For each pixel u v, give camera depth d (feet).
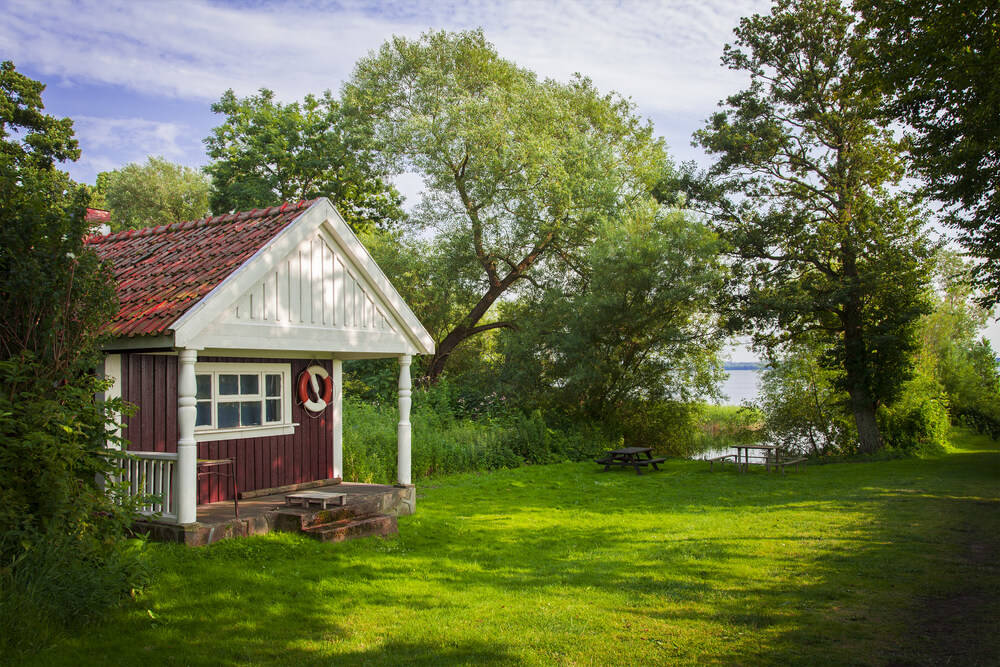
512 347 78.89
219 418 34.68
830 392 82.74
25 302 20.98
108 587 19.81
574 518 38.83
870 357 73.10
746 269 77.36
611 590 23.59
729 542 31.09
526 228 85.56
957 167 44.88
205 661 16.99
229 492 34.63
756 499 45.44
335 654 17.63
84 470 24.32
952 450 80.89
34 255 20.85
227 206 101.09
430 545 30.78
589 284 82.99
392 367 78.38
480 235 88.58
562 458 69.92
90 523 21.20
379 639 18.81
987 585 23.20
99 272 22.38
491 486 52.01
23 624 17.07
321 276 33.55
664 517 38.91
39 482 19.51
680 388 79.41
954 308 107.24
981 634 18.49
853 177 72.95
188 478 27.04
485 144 85.30
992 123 40.50
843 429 82.53
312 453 39.58
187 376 27.09
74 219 21.53
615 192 86.17
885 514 37.47
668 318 75.00
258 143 101.35
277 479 37.35
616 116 101.76
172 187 156.46
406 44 94.94
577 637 18.80
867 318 74.08
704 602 21.86
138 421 30.45
